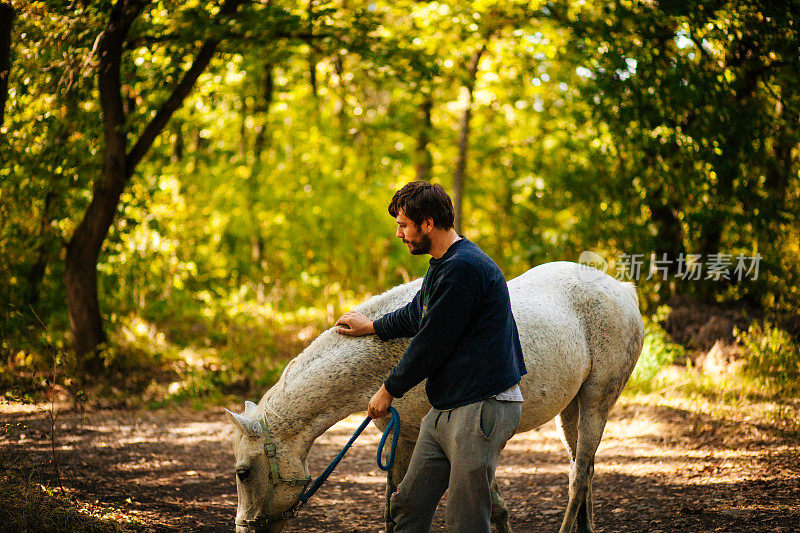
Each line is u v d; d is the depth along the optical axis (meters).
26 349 8.34
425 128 15.20
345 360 3.80
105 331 10.14
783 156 10.13
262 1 9.80
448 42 10.98
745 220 9.66
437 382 3.24
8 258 8.86
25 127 7.96
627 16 8.78
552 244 12.78
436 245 3.28
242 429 3.68
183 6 8.72
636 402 8.06
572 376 4.20
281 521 3.83
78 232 9.23
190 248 13.77
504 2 9.98
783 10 8.16
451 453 3.18
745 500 5.14
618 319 4.42
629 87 8.89
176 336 11.09
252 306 13.12
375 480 6.19
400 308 3.88
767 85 8.96
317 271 15.08
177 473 6.17
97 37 7.78
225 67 10.28
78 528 4.38
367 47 9.50
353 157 15.45
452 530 3.20
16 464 5.63
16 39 7.21
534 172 14.02
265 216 14.72
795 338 9.36
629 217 11.23
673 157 9.73
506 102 15.29
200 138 14.98
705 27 8.55
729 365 9.08
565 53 10.19
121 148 9.05
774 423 7.06
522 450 7.06
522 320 4.07
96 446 6.75
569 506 4.39
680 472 5.93
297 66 13.33
